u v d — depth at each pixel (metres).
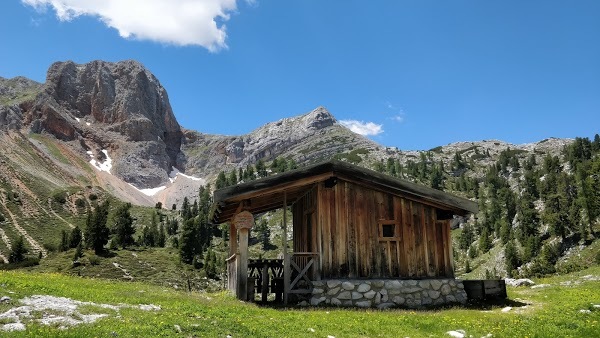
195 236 120.12
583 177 133.12
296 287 22.52
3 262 112.12
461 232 162.12
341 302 20.42
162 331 11.20
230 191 20.77
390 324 15.20
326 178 21.75
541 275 95.56
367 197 22.50
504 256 119.94
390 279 21.67
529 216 127.06
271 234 155.38
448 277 22.81
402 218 22.72
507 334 13.55
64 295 15.48
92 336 10.09
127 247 125.75
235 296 21.23
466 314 17.56
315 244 22.09
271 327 13.38
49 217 167.12
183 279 90.75
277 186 21.20
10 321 10.95
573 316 15.68
